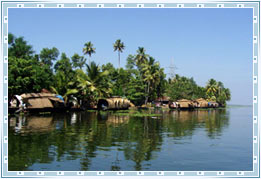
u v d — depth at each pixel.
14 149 13.44
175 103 68.50
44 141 15.69
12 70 34.81
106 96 52.28
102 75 51.53
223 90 125.19
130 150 13.94
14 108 32.66
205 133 21.22
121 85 67.44
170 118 35.91
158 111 55.12
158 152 13.70
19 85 34.59
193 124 28.22
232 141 17.59
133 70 75.44
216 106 94.94
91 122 27.09
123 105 54.16
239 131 23.05
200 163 11.85
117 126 24.12
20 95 35.03
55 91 44.62
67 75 50.62
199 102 81.12
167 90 75.62
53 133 18.77
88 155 12.59
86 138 17.11
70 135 18.09
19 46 48.31
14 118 28.22
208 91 104.44
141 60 74.75
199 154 13.54
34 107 34.59
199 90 97.12
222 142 17.14
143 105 71.19
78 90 48.00
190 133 20.97
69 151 13.28
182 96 76.38
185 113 50.78
